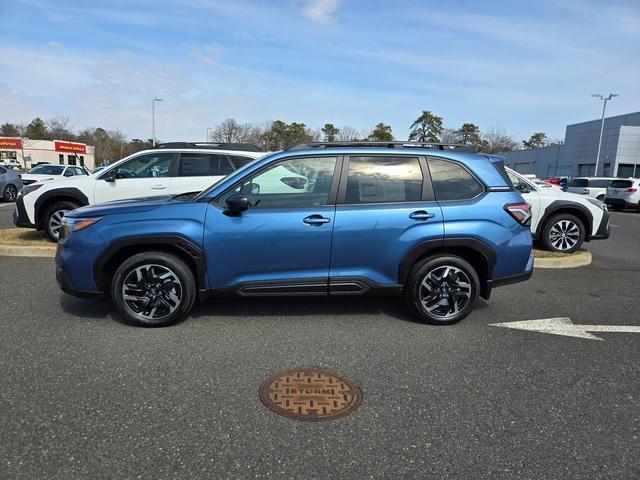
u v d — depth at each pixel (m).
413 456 2.63
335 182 4.48
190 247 4.29
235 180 4.44
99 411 3.00
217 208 4.37
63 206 8.02
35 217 8.00
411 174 4.58
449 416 3.05
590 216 8.36
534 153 61.56
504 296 5.87
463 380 3.54
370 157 4.55
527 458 2.64
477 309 5.29
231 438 2.76
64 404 3.07
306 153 4.53
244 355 3.89
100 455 2.57
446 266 4.57
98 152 76.19
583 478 2.48
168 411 3.02
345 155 4.54
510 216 4.61
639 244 10.78
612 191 22.88
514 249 4.63
